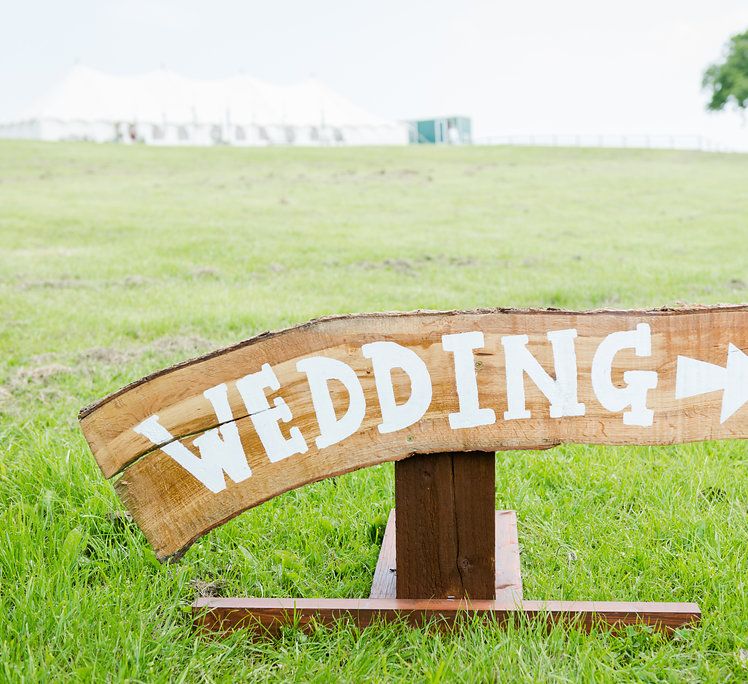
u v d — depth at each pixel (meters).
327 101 62.53
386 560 3.10
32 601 2.63
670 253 13.38
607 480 3.79
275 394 2.61
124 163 31.42
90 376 5.85
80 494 3.50
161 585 2.88
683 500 3.55
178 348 6.68
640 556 3.04
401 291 9.59
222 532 3.29
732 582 2.83
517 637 2.52
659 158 36.97
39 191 22.19
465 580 2.71
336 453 2.61
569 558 3.10
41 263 11.77
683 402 2.53
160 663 2.45
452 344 2.55
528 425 2.56
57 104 51.91
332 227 16.45
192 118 55.00
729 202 21.78
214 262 12.19
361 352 2.58
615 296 9.33
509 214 19.34
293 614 2.69
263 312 8.06
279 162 32.97
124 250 13.16
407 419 2.59
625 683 2.35
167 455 2.64
